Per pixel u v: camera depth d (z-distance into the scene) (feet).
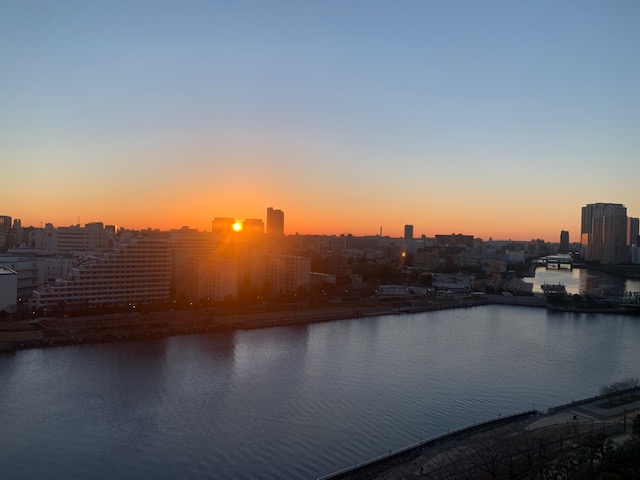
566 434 568.82
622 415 650.02
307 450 571.28
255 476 517.14
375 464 529.04
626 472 409.69
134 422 630.33
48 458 540.52
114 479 505.25
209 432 609.42
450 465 506.48
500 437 561.02
